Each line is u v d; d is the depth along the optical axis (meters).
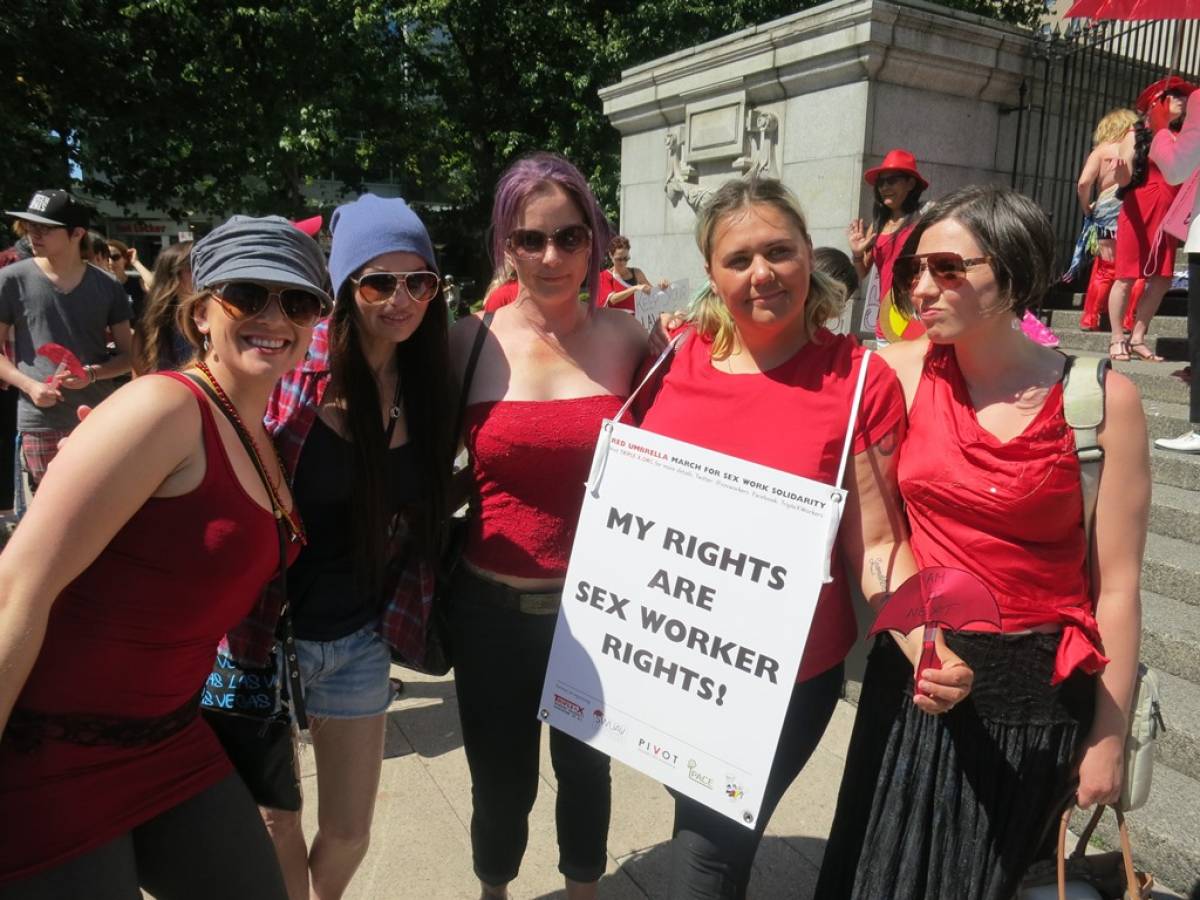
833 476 1.68
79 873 1.37
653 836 2.72
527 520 2.01
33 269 4.14
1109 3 6.08
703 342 1.91
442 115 19.66
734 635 1.66
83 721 1.35
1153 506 3.69
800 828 2.75
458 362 2.12
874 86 6.30
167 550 1.36
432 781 3.02
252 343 1.46
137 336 1.97
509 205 1.99
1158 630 3.03
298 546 1.67
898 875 1.63
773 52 6.87
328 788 2.03
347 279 1.81
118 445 1.27
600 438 1.85
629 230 9.11
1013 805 1.57
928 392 1.67
